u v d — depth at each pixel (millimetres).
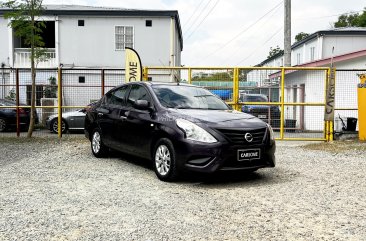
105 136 8203
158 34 22703
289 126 13508
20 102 14508
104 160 8312
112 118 7930
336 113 16125
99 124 8422
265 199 5262
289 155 9320
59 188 5789
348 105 16344
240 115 6711
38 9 12047
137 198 5246
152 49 22750
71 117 15250
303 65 19594
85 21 22547
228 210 4746
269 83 12500
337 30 26938
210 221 4336
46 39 25750
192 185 6082
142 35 22703
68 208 4781
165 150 6324
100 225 4180
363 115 12438
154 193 5531
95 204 4957
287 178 6648
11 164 7820
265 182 6336
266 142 6246
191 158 5922
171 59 22734
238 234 3949
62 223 4234
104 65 22656
